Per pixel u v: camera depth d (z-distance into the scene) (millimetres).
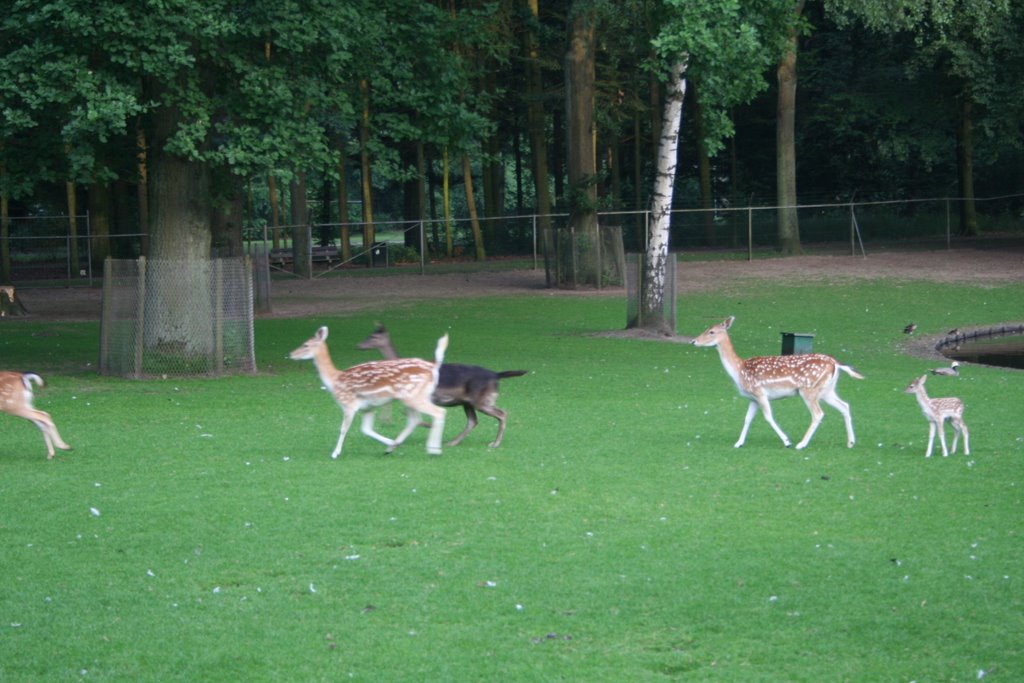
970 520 10297
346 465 12875
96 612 8195
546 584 8641
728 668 7141
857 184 58031
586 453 13516
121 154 23781
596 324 28969
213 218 31172
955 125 50719
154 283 20578
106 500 11281
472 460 13125
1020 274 37156
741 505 10891
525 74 49906
